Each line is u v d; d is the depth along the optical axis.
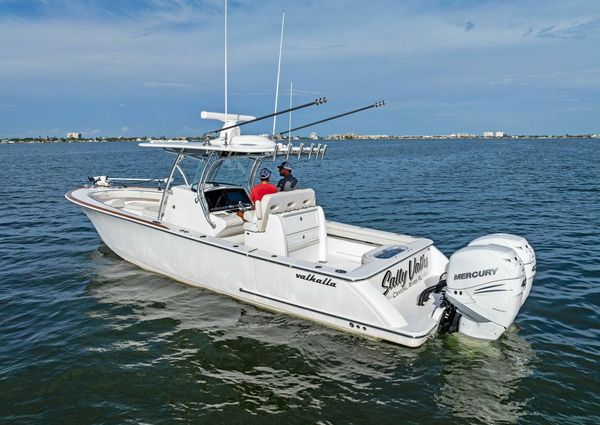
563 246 9.26
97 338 5.26
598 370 4.43
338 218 12.57
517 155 47.53
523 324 5.47
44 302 6.36
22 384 4.32
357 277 4.95
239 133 6.70
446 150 64.50
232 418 3.78
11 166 32.50
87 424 3.73
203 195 6.40
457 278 4.66
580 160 37.78
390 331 4.77
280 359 4.75
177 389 4.23
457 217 12.59
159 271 7.18
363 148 76.31
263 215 5.93
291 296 5.52
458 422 3.67
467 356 4.66
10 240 9.90
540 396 4.00
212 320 5.68
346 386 4.22
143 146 6.68
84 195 8.52
